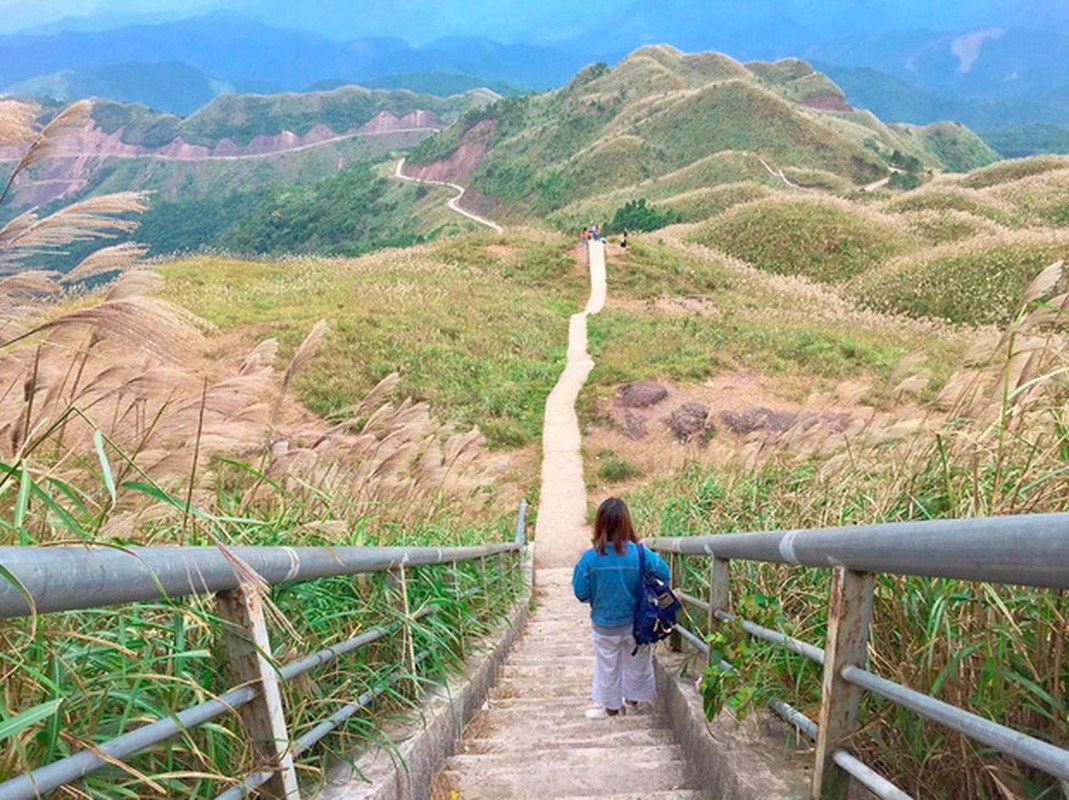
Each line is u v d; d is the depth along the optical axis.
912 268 46.66
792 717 3.27
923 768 2.58
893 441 5.04
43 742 1.90
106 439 2.28
